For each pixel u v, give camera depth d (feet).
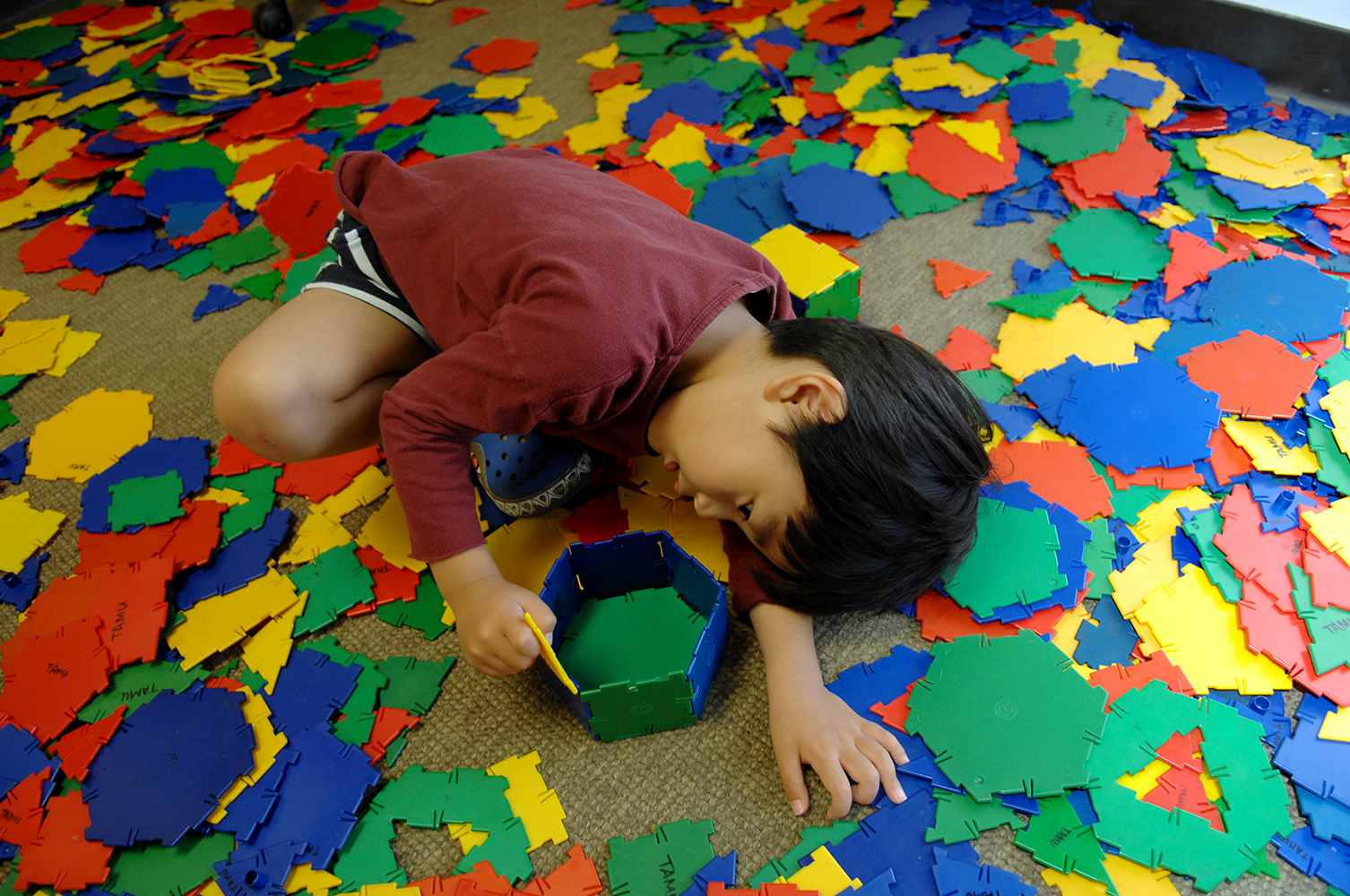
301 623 3.20
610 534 3.38
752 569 3.01
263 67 5.91
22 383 4.16
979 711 2.81
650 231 2.85
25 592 3.36
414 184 3.15
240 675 3.09
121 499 3.57
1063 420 3.54
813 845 2.63
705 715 2.94
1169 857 2.54
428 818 2.76
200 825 2.74
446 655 3.12
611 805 2.77
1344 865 2.51
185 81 5.79
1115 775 2.68
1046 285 4.11
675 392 2.72
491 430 2.63
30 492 3.69
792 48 5.56
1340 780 2.64
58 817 2.78
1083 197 4.47
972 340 3.93
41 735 2.95
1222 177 4.46
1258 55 5.06
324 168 5.12
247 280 4.54
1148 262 4.12
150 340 4.32
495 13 6.35
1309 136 4.60
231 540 3.44
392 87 5.74
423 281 2.98
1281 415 3.45
